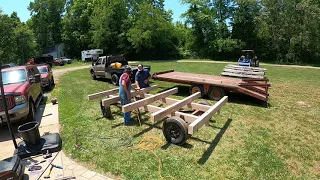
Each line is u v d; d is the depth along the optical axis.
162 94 6.46
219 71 17.70
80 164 4.08
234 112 6.88
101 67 13.20
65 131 5.59
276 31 30.30
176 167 3.89
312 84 11.71
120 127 5.78
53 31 52.50
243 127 5.70
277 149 4.55
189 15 35.91
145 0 42.31
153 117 4.47
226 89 8.05
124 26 38.78
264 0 30.81
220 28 35.75
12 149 4.91
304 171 3.82
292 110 7.11
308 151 4.48
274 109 7.20
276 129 5.58
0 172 3.18
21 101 5.80
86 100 8.67
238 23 33.78
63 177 3.69
